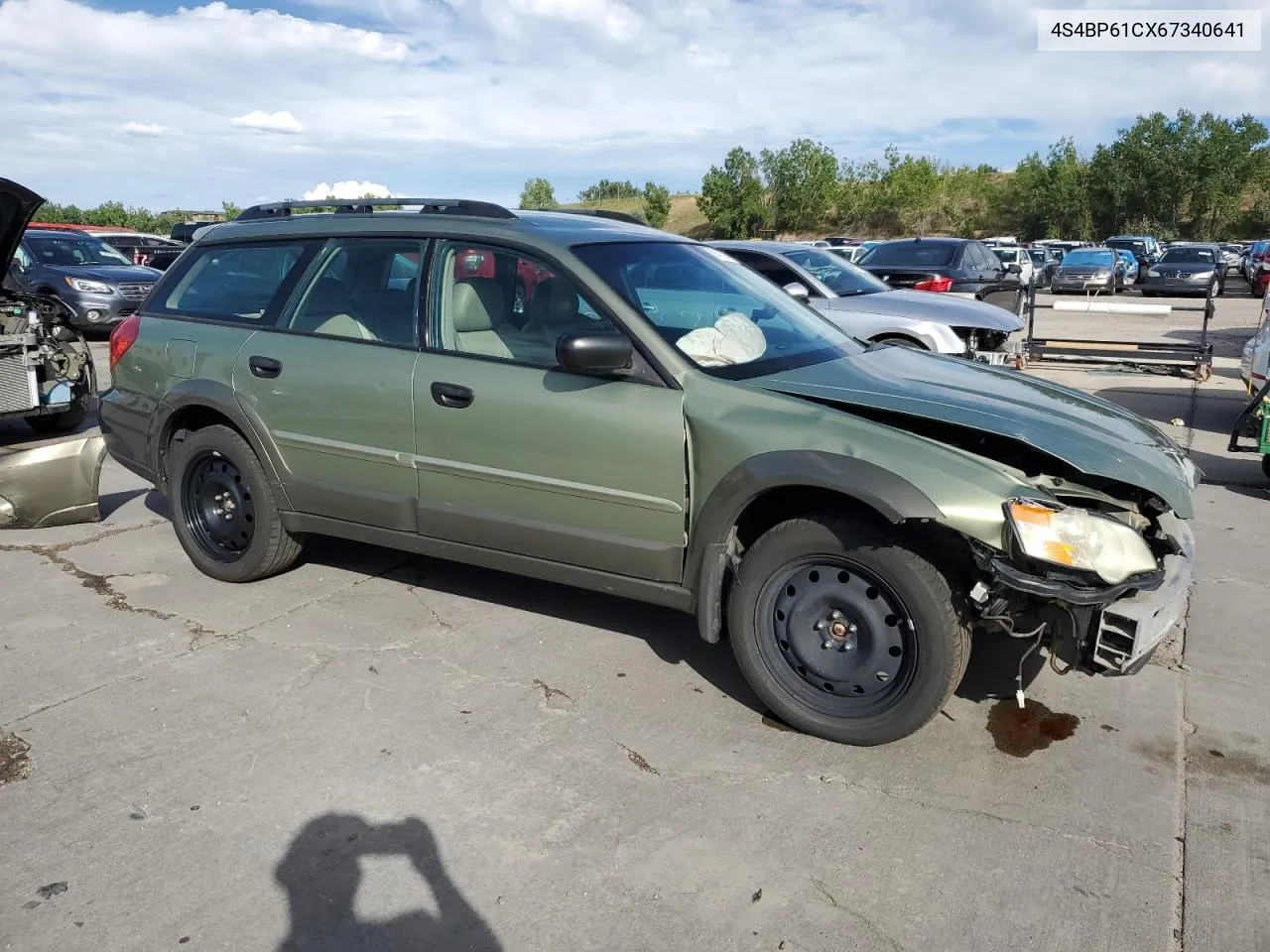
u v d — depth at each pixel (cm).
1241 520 606
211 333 462
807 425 329
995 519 297
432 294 405
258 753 330
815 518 328
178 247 2100
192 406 461
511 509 386
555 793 308
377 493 419
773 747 337
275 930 249
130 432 496
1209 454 780
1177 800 307
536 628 430
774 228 7094
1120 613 294
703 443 342
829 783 315
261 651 405
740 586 342
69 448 548
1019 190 7419
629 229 433
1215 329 1797
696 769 323
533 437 372
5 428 857
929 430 344
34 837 285
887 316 879
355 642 414
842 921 254
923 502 299
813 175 6875
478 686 377
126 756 327
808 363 380
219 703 363
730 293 419
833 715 335
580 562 379
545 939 247
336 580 483
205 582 481
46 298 778
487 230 400
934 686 314
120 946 243
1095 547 295
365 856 278
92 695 368
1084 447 324
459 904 259
